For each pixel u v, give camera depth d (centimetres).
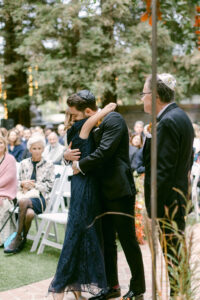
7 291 390
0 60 1770
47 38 1544
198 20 286
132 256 346
